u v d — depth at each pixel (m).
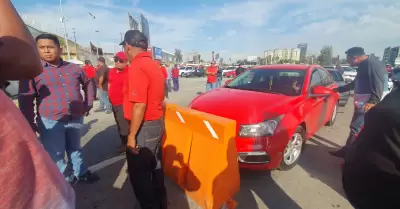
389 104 0.95
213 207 2.03
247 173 2.91
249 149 2.45
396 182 0.92
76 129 2.54
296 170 3.01
